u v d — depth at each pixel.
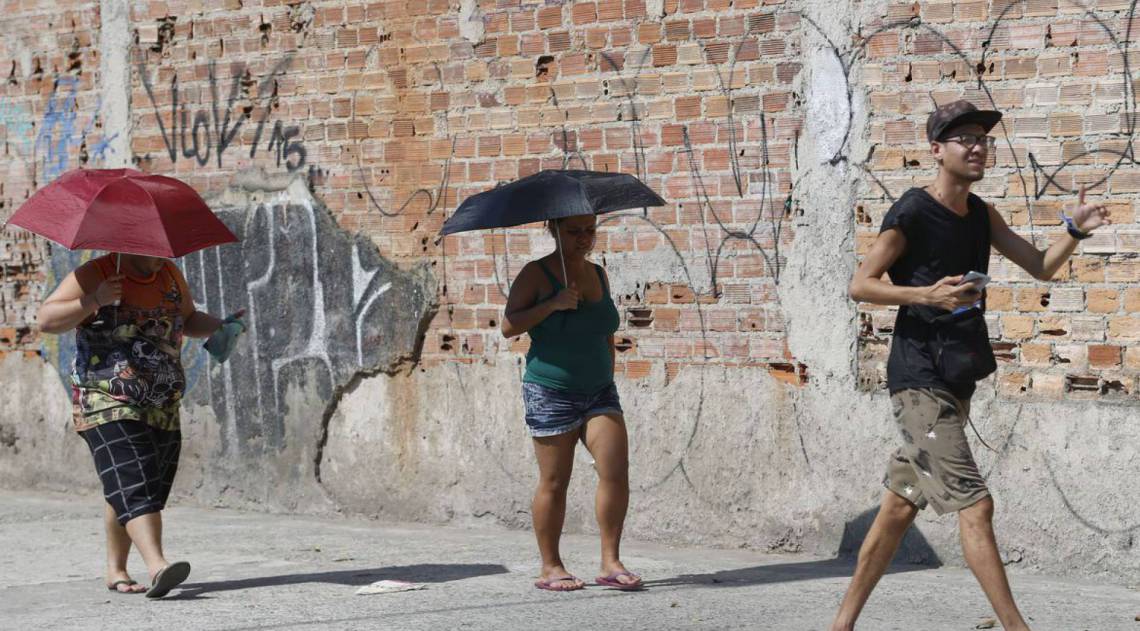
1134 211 10.99
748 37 12.37
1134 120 10.95
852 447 12.03
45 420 16.00
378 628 9.45
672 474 12.78
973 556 8.03
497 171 13.57
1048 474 11.28
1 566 12.19
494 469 13.64
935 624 9.52
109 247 9.97
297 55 14.59
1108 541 11.04
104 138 15.70
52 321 10.25
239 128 14.91
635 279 12.93
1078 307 11.22
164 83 15.33
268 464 14.78
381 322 14.14
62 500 15.59
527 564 11.83
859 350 12.02
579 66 13.13
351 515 14.36
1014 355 11.47
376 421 14.23
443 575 11.36
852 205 11.97
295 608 10.14
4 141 16.30
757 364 12.42
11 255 16.20
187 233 10.28
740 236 12.46
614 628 9.39
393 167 14.09
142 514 10.51
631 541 12.98
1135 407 10.98
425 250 13.93
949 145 8.26
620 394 12.99
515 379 13.52
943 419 8.17
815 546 12.20
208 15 15.06
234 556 12.40
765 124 12.32
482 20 13.60
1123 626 9.52
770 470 12.38
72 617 9.98
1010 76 11.39
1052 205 11.26
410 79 14.00
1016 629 7.92
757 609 9.98
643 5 12.81
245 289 14.89
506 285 13.55
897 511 8.38
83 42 15.79
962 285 7.87
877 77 11.86
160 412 10.69
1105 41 11.04
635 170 12.90
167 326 10.68
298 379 14.59
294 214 14.59
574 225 10.49
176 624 9.66
